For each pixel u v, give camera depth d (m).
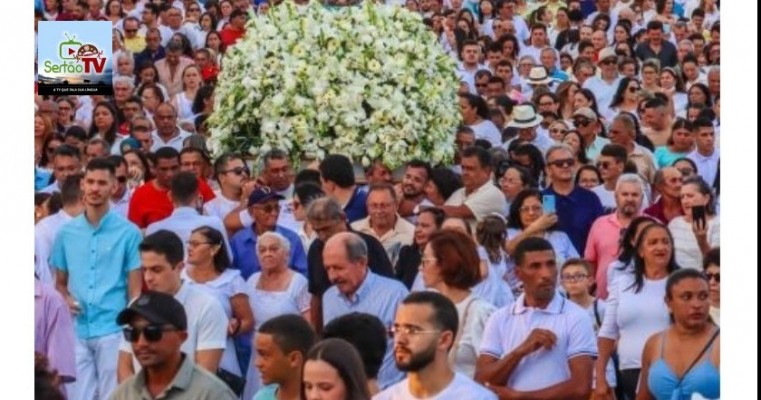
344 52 14.59
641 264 14.62
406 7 15.80
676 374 14.44
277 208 14.70
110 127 15.55
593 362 14.36
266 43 14.63
